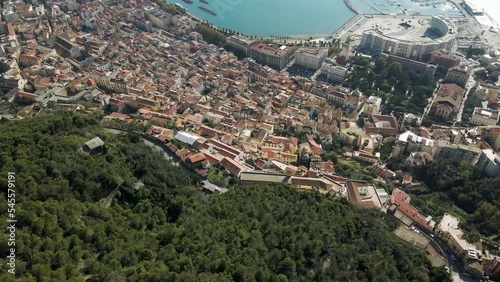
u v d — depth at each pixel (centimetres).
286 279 19450
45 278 15850
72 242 19012
